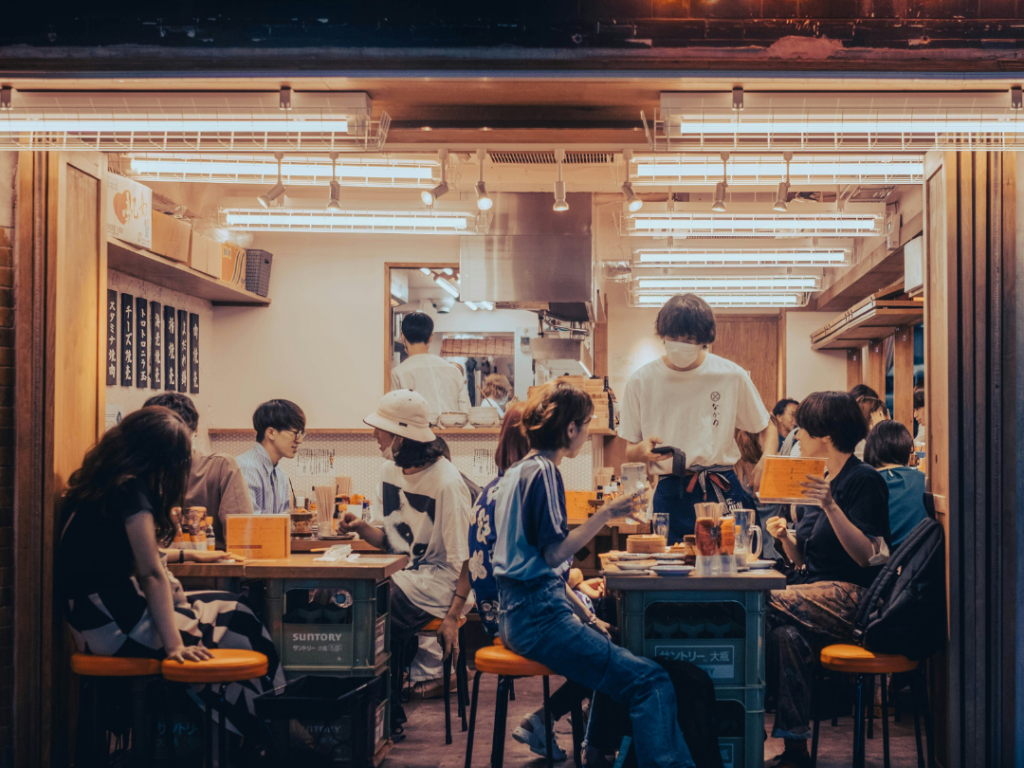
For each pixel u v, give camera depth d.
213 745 3.19
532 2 2.94
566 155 4.45
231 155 4.19
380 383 7.03
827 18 2.90
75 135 3.25
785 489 3.44
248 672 3.02
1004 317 3.32
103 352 3.84
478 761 3.61
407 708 4.46
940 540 3.33
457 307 10.65
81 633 3.08
